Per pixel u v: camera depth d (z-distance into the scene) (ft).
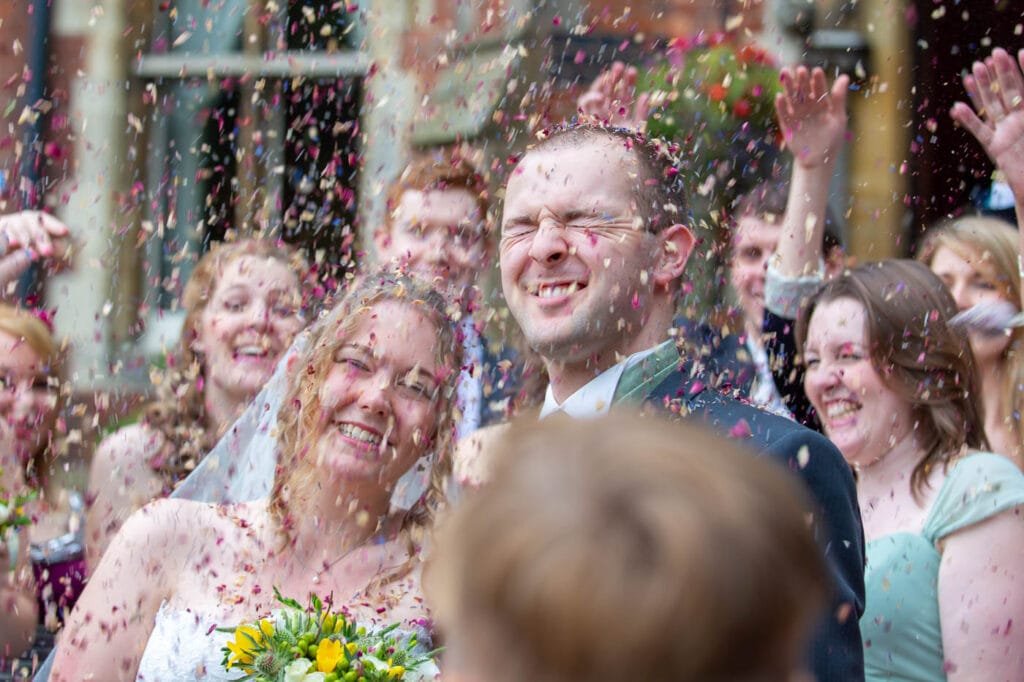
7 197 28.76
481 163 15.34
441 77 26.48
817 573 3.46
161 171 30.35
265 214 24.76
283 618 9.12
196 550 10.11
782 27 26.66
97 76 31.12
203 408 14.75
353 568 10.02
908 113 25.62
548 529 3.37
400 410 9.98
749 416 9.30
